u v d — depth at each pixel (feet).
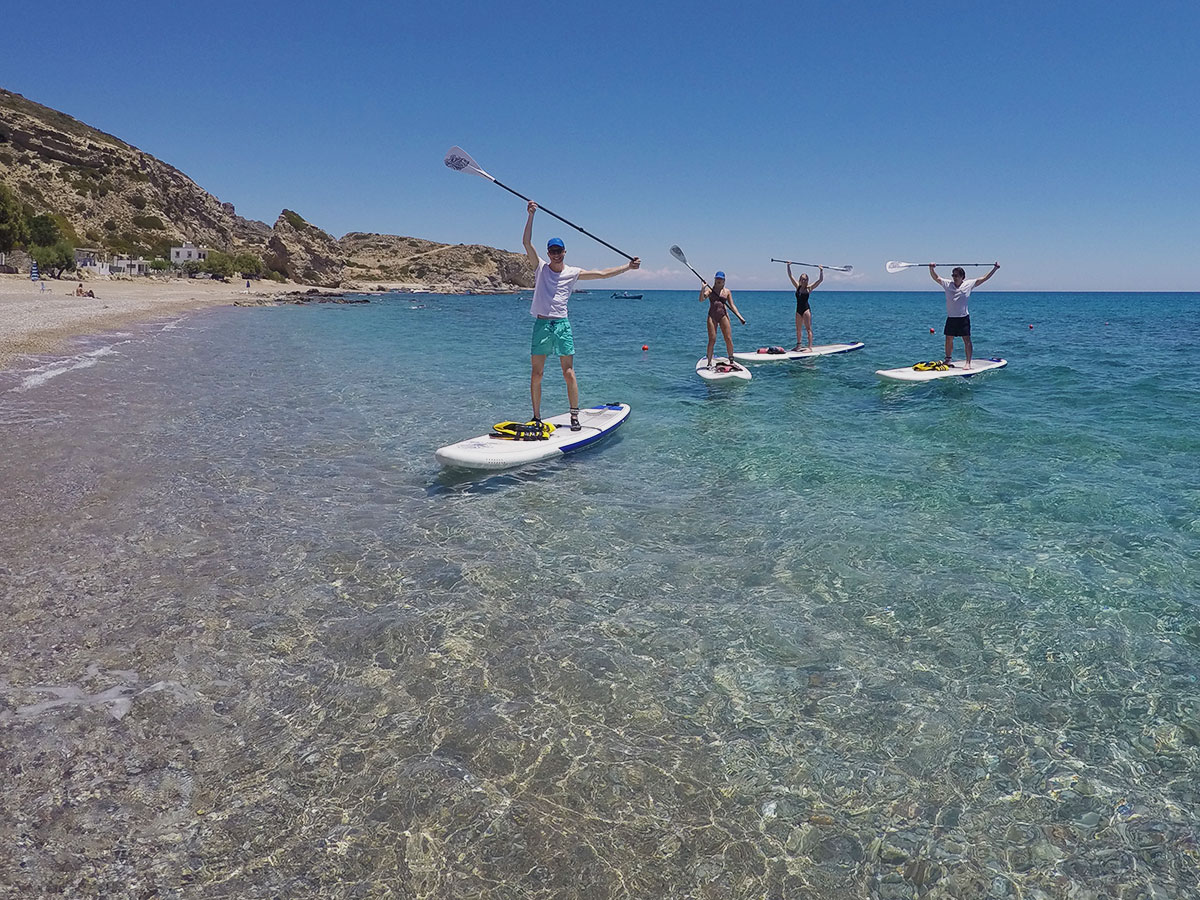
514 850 8.22
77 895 7.50
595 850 8.24
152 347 63.16
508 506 20.16
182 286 233.55
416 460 25.26
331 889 7.66
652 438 28.53
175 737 10.05
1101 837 8.43
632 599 14.39
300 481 22.44
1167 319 145.79
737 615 13.70
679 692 11.28
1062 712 10.74
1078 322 129.39
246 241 448.65
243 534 17.74
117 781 9.19
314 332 93.25
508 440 25.71
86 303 117.50
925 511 19.43
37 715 10.43
